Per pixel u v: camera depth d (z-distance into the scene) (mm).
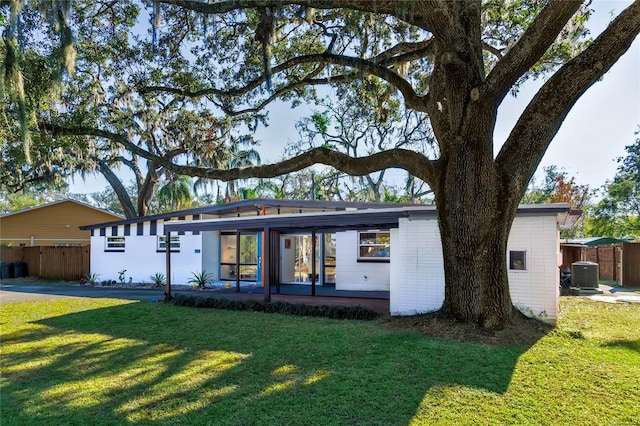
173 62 9805
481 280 6301
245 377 4570
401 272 8164
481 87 5895
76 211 26406
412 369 4688
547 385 4188
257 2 6727
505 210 6152
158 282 15383
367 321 7641
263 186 28172
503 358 5047
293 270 15781
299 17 7801
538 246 7074
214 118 12781
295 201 13711
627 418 3453
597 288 12531
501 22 8688
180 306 9914
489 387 4137
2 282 18297
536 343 5727
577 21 7395
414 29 8906
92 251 17469
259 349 5734
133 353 5664
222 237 16344
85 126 9711
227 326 7395
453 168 6359
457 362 4902
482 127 6051
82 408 3820
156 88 10039
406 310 8086
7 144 9164
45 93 8305
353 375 4535
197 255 15461
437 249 7891
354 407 3715
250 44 9852
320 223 9406
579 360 4996
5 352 5836
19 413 3730
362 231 13031
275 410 3689
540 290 7012
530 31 5426
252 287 14312
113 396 4102
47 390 4289
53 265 19422
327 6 6340
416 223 8094
